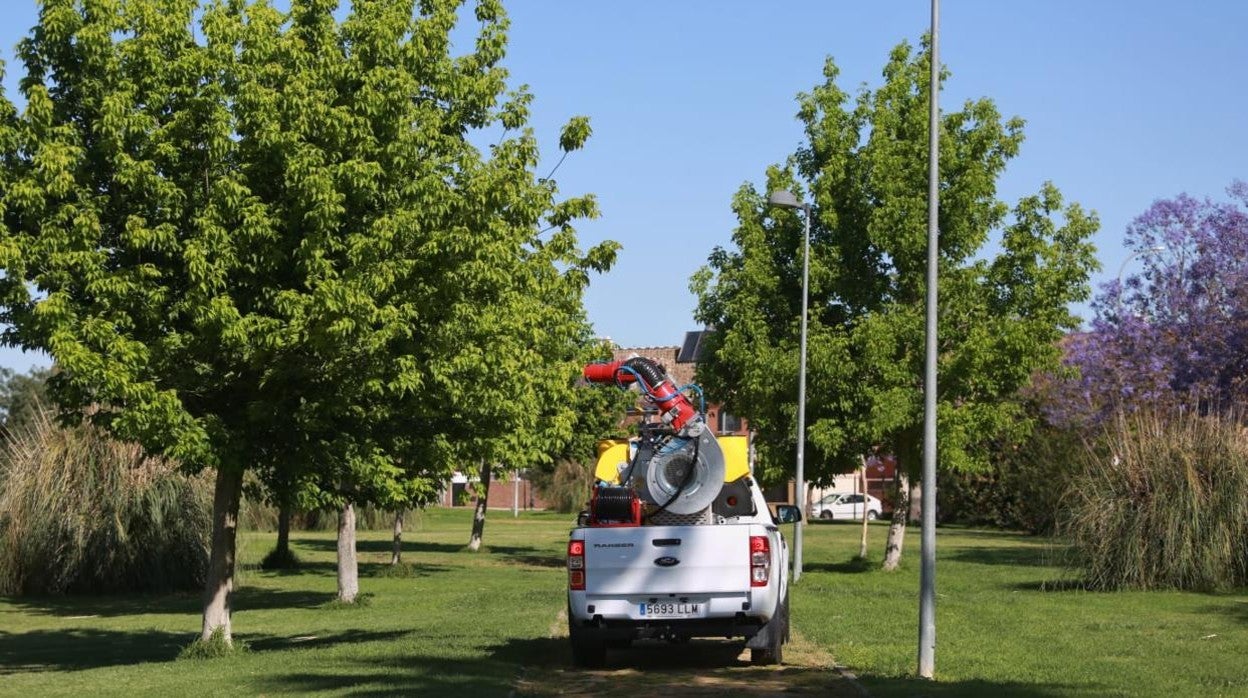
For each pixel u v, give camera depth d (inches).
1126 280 1560.0
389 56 598.5
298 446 600.7
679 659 565.9
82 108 570.3
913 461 1240.8
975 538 2052.2
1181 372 1451.8
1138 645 591.5
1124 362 1512.1
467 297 610.9
